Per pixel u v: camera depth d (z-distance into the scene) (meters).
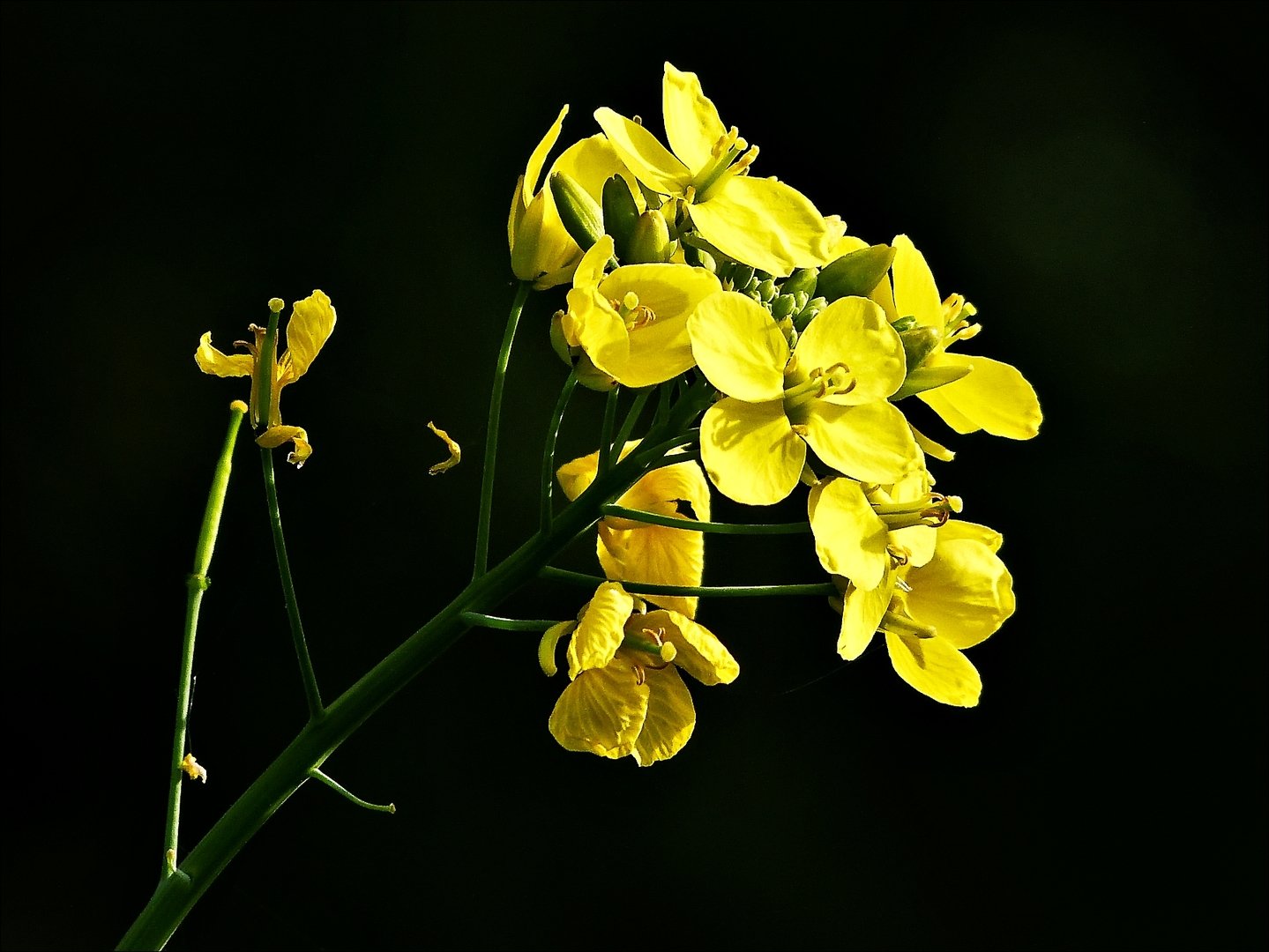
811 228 0.39
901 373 0.38
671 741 0.39
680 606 0.40
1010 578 0.39
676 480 0.40
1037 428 0.39
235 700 0.64
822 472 0.39
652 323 0.38
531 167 0.39
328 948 0.62
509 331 0.39
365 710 0.38
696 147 0.39
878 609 0.38
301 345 0.39
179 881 0.38
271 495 0.39
